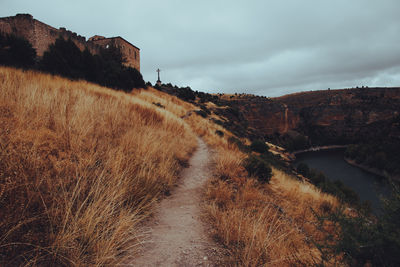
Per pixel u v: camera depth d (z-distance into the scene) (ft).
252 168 17.81
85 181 7.36
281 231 8.31
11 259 4.59
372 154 303.27
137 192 9.44
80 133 10.93
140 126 19.58
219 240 7.56
